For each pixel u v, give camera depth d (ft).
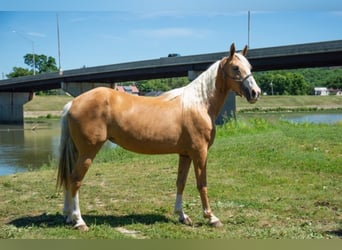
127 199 23.17
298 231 16.87
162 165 35.70
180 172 18.47
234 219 18.76
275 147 42.70
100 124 16.76
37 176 31.65
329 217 19.12
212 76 18.02
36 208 20.94
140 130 16.99
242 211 20.16
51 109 222.69
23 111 196.54
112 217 19.13
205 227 17.53
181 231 16.90
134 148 17.44
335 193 23.80
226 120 89.15
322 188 25.12
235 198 22.85
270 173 30.48
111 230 16.70
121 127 16.92
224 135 60.85
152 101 17.60
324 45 99.91
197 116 17.42
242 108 181.68
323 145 43.60
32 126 144.87
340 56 99.60
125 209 20.70
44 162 56.70
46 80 169.37
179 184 18.37
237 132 63.52
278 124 75.10
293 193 24.02
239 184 26.78
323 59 102.99
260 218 19.02
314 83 255.29
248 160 36.14
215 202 22.07
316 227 17.60
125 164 37.17
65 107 17.38
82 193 24.70
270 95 221.05
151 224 17.95
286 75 232.32
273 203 21.62
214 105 18.03
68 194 17.69
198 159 17.53
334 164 32.68
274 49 108.78
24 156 64.49
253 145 45.01
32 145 82.74
